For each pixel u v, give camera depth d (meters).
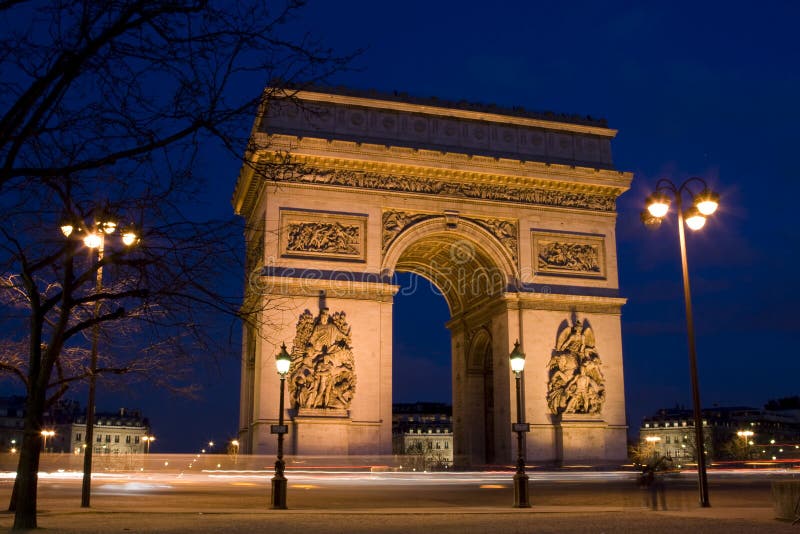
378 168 86.75
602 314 91.38
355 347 82.31
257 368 80.38
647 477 66.50
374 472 79.19
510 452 85.75
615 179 93.81
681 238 49.62
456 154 88.31
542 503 52.50
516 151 92.94
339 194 85.19
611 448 87.50
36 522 33.31
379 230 85.62
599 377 89.06
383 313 83.88
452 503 52.94
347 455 79.56
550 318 89.56
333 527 34.62
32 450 33.25
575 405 87.56
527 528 34.00
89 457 46.56
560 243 92.06
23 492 32.88
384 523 36.97
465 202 89.31
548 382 87.75
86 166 20.56
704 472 46.31
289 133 84.81
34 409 33.44
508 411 86.88
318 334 80.81
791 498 36.22
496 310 92.25
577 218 93.00
